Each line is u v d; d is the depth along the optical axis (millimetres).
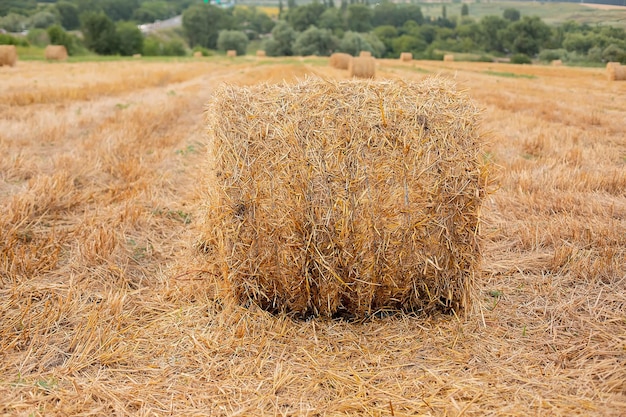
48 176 6488
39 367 3248
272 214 3605
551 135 9617
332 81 3793
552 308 3908
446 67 32156
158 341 3551
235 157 3596
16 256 4555
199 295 4133
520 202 6141
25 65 29453
